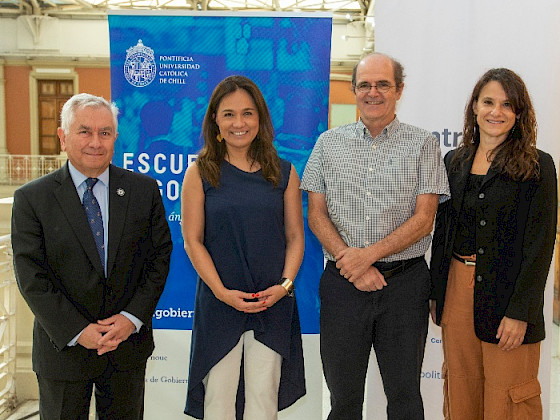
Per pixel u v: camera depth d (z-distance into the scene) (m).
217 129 1.99
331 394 2.06
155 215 1.88
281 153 2.46
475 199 1.89
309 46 2.42
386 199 1.94
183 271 2.53
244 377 2.01
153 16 2.42
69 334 1.67
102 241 1.78
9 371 3.25
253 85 1.96
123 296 1.80
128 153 2.48
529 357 1.90
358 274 1.89
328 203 2.02
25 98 13.84
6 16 13.48
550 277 2.45
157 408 2.60
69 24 13.61
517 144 1.84
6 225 3.84
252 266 1.94
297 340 2.06
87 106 1.71
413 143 1.96
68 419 1.77
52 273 1.73
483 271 1.87
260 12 2.40
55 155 13.73
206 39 2.43
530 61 2.41
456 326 1.97
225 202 1.92
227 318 1.95
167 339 2.56
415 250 1.98
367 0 11.96
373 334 2.04
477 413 2.03
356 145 1.99
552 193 1.82
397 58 2.47
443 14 2.44
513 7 2.40
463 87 2.46
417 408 1.98
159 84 2.45
